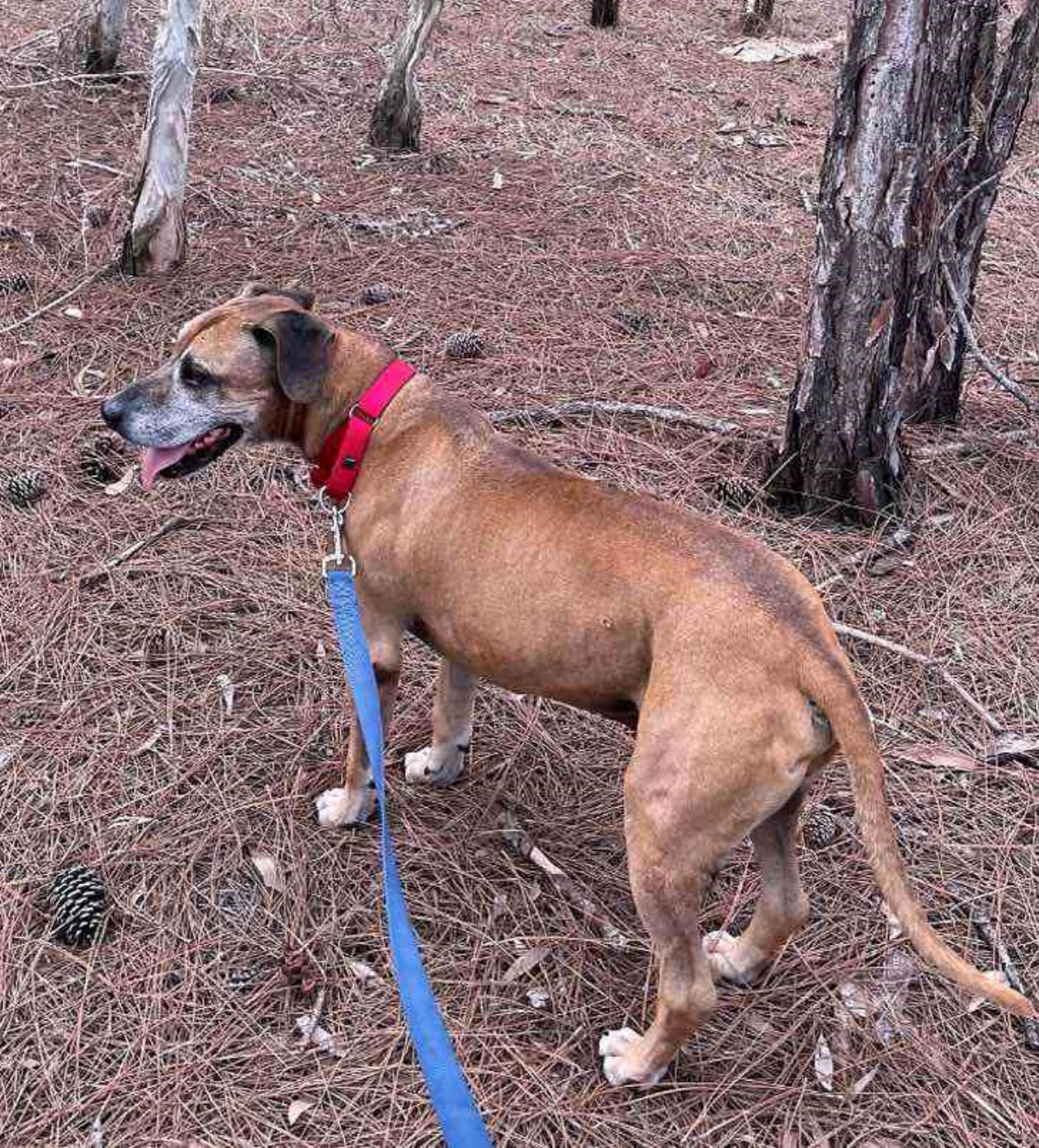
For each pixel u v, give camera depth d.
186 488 2.11
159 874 1.54
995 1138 1.34
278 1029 1.41
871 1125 1.35
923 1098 1.37
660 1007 1.34
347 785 1.59
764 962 1.45
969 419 2.42
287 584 1.94
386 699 1.55
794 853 1.39
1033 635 1.91
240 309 1.51
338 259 2.77
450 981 1.46
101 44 3.62
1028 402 2.21
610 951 1.51
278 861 1.57
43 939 1.46
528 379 2.42
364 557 1.49
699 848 1.28
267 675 1.80
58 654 1.80
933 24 1.87
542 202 3.15
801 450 2.11
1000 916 1.53
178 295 2.59
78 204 2.91
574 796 1.68
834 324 2.02
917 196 1.96
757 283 2.84
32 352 2.39
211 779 1.65
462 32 4.54
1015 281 2.96
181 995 1.43
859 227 1.96
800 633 1.26
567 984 1.47
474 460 1.44
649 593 1.31
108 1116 1.32
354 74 3.95
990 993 1.16
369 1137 1.32
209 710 1.74
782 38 4.87
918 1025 1.44
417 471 1.45
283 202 3.02
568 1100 1.36
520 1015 1.44
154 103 2.54
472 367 2.44
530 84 4.08
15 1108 1.32
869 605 1.96
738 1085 1.39
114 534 2.01
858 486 2.10
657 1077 1.37
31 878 1.52
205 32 4.00
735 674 1.26
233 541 2.02
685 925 1.30
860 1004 1.46
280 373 1.45
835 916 1.55
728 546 1.33
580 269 2.82
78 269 2.66
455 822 1.64
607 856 1.61
